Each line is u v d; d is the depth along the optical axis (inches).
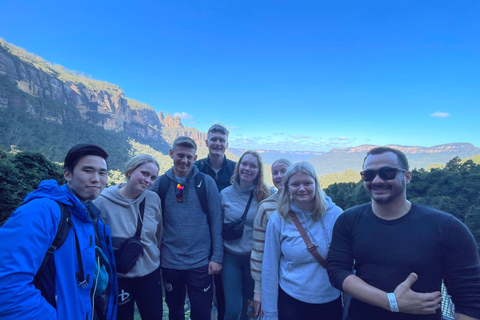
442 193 2413.9
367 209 80.3
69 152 77.4
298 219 102.3
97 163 77.7
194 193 126.6
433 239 67.1
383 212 75.3
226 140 167.2
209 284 125.6
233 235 129.1
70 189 77.8
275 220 106.8
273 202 118.6
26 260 59.9
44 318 59.9
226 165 169.0
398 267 68.6
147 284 113.3
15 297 56.2
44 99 5910.4
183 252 121.1
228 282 132.4
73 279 69.4
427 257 66.4
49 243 65.6
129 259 103.3
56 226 67.9
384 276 69.9
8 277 56.6
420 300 62.7
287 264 101.2
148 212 114.5
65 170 78.2
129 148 7165.4
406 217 72.2
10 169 651.5
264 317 101.8
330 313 95.5
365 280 73.6
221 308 143.3
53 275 67.1
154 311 113.4
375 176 74.1
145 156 110.3
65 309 66.6
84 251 73.6
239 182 141.6
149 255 112.7
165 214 124.4
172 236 122.3
